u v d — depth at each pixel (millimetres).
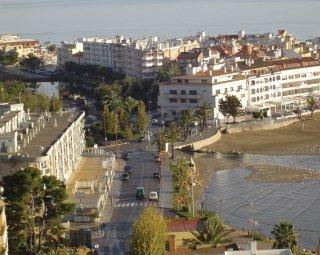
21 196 135875
